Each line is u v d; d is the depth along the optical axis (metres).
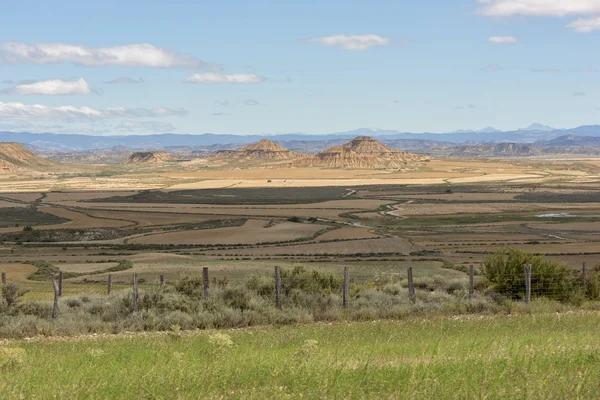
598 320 29.70
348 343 23.08
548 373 14.91
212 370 15.97
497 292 39.22
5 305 32.66
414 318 32.72
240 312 32.53
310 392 13.72
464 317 32.56
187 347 23.09
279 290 34.72
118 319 31.50
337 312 33.19
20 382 15.79
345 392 13.68
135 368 17.75
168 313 31.97
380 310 33.81
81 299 37.53
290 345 23.64
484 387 13.77
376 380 14.34
